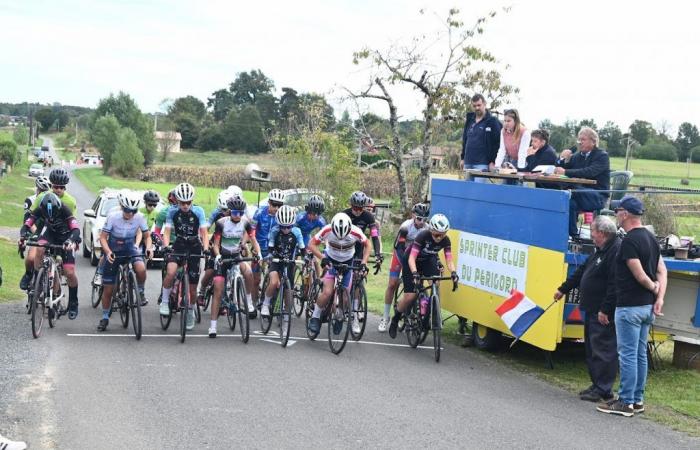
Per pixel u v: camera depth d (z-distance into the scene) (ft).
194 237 28.86
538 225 25.31
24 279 31.68
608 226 21.58
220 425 17.92
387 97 80.12
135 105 299.38
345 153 78.43
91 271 49.21
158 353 25.73
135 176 257.55
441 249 29.25
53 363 23.47
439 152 93.15
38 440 16.49
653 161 183.11
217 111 442.09
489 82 78.02
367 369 24.82
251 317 34.22
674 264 24.94
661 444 17.93
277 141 90.99
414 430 18.15
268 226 33.14
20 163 287.48
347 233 27.02
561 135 110.93
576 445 17.54
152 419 18.20
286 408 19.57
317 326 29.40
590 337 22.16
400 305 29.30
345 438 17.31
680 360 27.48
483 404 20.97
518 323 26.11
